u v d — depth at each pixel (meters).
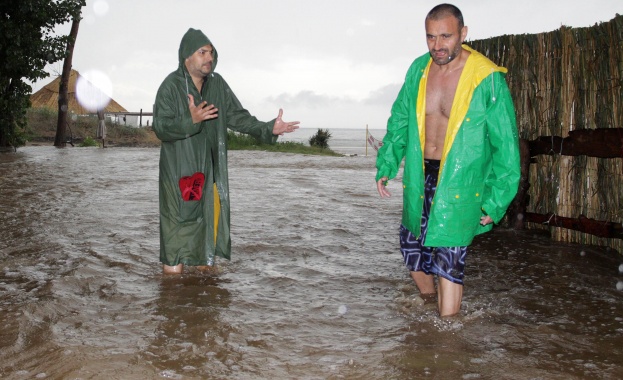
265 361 3.21
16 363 3.11
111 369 3.05
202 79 4.85
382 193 4.33
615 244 5.96
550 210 6.60
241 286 4.64
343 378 3.02
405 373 3.08
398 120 4.18
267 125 4.93
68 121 32.59
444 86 3.86
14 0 19.31
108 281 4.66
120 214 7.66
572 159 6.28
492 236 6.65
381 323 3.85
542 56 6.62
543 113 6.59
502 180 3.77
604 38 5.80
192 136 4.78
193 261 4.88
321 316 3.97
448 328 3.75
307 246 6.04
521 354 3.35
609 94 5.75
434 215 3.80
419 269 4.28
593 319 3.97
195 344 3.40
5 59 19.61
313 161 17.91
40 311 3.88
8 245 5.79
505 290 4.62
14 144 21.38
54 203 8.47
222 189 4.96
